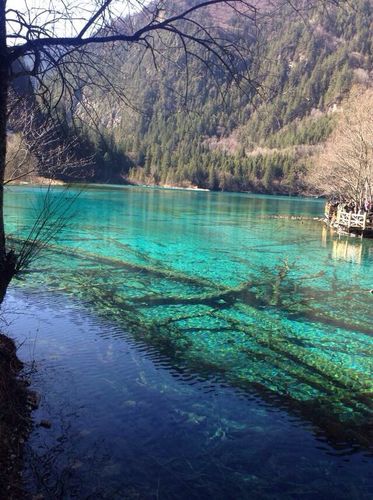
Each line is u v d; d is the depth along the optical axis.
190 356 7.28
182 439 4.85
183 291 11.43
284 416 5.55
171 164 116.69
